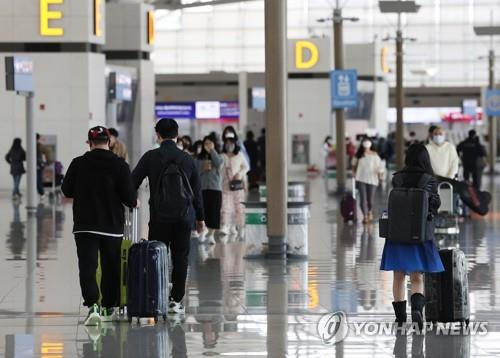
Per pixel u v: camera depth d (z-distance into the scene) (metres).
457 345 16.97
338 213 48.91
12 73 44.69
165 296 19.02
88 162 18.56
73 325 18.94
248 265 28.41
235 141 37.50
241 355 16.28
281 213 29.48
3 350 16.69
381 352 16.47
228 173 37.34
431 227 17.95
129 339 17.58
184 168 19.48
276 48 29.20
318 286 24.11
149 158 19.44
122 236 18.91
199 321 19.31
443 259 18.47
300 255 29.73
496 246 33.34
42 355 16.31
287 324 19.03
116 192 18.64
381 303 21.44
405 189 17.91
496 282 24.72
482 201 41.53
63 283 24.72
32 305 21.31
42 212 49.09
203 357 16.12
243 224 39.09
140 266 18.78
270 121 29.48
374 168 42.31
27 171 47.09
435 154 36.16
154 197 19.34
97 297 18.75
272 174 29.48
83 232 18.52
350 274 26.33
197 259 29.88
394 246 18.02
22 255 30.84
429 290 18.56
